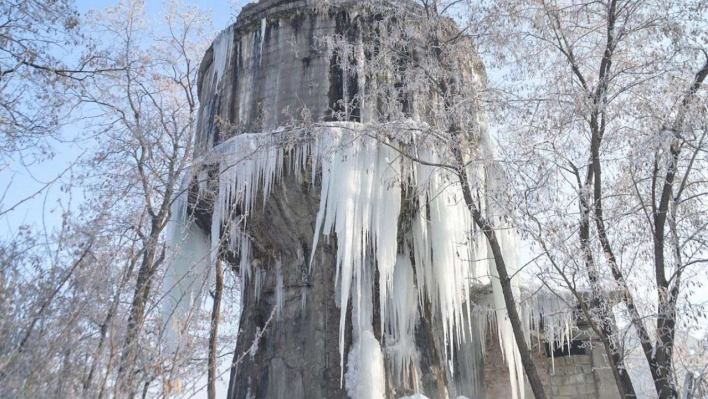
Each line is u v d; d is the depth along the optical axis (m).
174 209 15.47
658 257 11.46
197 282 15.71
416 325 15.07
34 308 7.98
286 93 15.14
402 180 14.02
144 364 8.29
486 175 13.39
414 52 15.03
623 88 11.88
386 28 14.93
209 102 16.62
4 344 7.57
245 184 14.02
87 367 8.17
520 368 15.45
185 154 17.14
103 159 15.46
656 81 11.87
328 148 13.35
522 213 11.48
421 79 13.80
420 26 14.55
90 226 9.87
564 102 12.09
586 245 11.63
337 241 14.43
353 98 14.24
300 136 14.08
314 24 15.64
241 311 15.87
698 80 11.65
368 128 13.10
